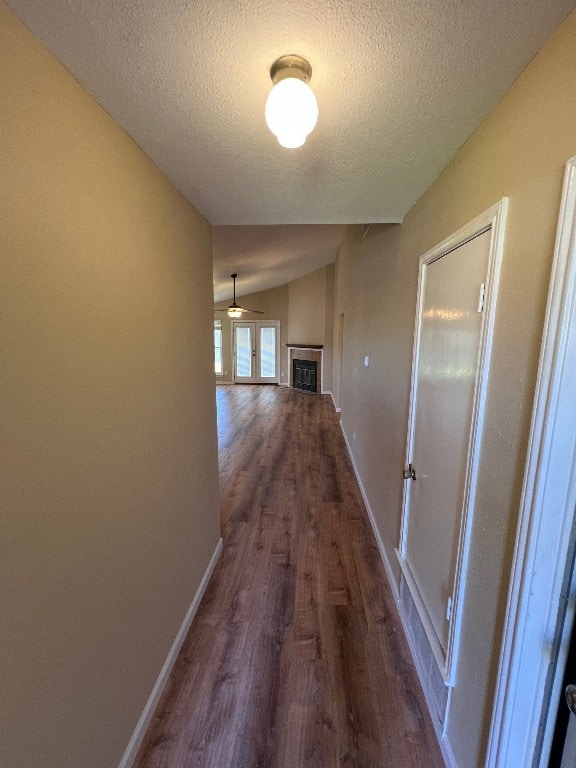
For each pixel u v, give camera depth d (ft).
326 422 20.12
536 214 2.72
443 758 4.24
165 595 5.08
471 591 3.70
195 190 5.42
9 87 2.32
